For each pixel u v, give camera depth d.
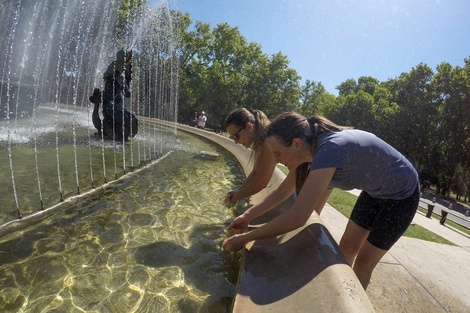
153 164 5.87
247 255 2.02
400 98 39.75
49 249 2.39
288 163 2.01
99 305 1.79
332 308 1.30
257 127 2.73
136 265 2.24
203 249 2.57
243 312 1.49
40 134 7.91
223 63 41.06
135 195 3.87
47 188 3.74
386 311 2.28
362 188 2.02
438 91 35.25
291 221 1.71
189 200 3.87
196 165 6.25
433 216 9.57
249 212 2.35
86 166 5.03
